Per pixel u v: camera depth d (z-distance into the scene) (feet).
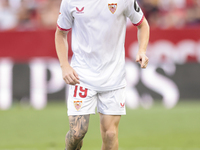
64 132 76.54
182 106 104.37
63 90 106.01
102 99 44.19
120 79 44.27
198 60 106.22
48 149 62.23
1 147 63.87
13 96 105.91
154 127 80.79
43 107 104.78
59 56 44.21
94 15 42.09
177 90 106.52
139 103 105.19
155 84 105.60
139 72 105.09
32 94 105.81
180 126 81.61
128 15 44.24
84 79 43.45
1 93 105.40
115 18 42.37
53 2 126.52
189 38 105.40
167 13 130.93
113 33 42.88
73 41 44.62
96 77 43.37
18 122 86.38
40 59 105.60
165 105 105.91
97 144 66.08
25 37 105.29
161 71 105.81
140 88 105.29
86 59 43.68
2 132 76.59
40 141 68.64
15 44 105.40
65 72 43.14
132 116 92.58
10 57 105.40
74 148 43.65
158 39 105.19
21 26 125.70
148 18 130.52
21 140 69.56
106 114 44.14
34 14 126.52
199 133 74.95
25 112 98.37
